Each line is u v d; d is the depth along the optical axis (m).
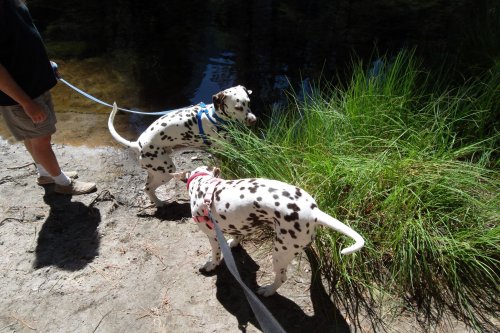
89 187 4.17
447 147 3.92
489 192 3.43
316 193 3.37
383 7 8.81
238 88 3.82
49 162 3.89
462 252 3.06
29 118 3.53
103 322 2.92
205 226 3.03
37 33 3.41
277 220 2.68
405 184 3.38
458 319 2.86
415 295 3.01
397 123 3.96
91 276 3.27
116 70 6.73
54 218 3.87
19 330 2.87
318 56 6.98
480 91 4.74
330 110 4.11
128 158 4.77
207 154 4.78
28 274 3.30
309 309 2.98
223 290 3.15
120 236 3.67
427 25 7.82
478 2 7.62
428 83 4.82
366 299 3.02
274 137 4.11
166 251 3.51
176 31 8.06
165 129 3.76
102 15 8.77
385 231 3.26
